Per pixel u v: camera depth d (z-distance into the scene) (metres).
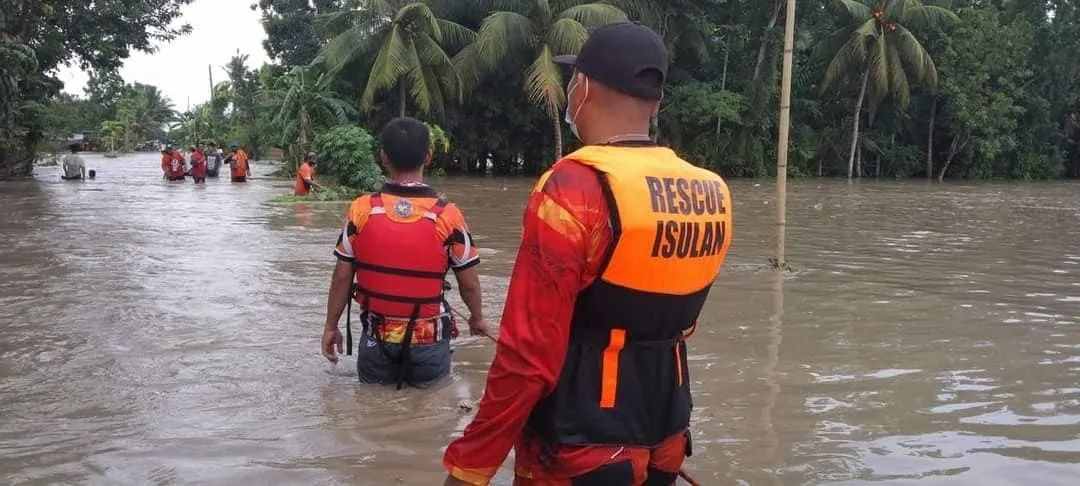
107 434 3.61
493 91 32.12
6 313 5.92
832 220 14.72
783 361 4.94
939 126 39.19
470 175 32.09
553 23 27.38
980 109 35.78
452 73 28.48
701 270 1.86
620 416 1.80
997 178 40.38
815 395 4.29
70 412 3.89
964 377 4.64
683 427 1.93
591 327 1.79
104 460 3.32
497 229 11.93
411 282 4.30
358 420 3.85
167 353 4.93
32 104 24.27
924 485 3.18
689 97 32.47
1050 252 10.36
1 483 3.09
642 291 1.75
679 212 1.77
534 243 1.72
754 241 11.15
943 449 3.56
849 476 3.26
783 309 6.45
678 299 1.82
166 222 12.52
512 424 1.75
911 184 31.67
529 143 33.81
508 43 27.39
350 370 4.67
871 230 12.96
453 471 1.81
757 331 5.70
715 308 6.47
